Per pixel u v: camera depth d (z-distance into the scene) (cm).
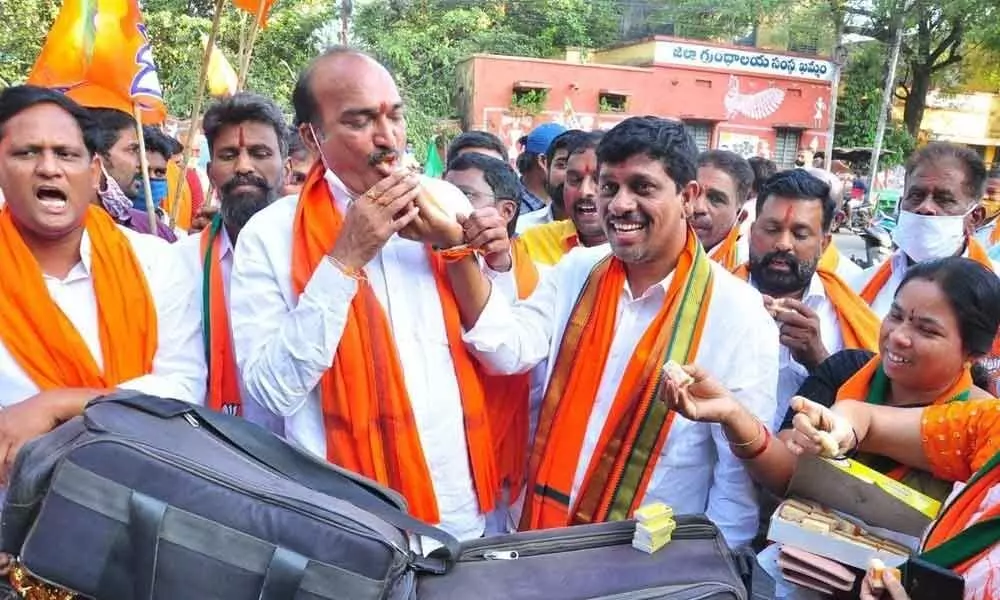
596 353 203
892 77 1884
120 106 336
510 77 1988
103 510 137
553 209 403
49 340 182
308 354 174
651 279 203
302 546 136
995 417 158
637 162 190
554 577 155
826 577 154
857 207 1543
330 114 184
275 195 263
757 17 2467
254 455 157
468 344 196
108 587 137
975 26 1969
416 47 2047
